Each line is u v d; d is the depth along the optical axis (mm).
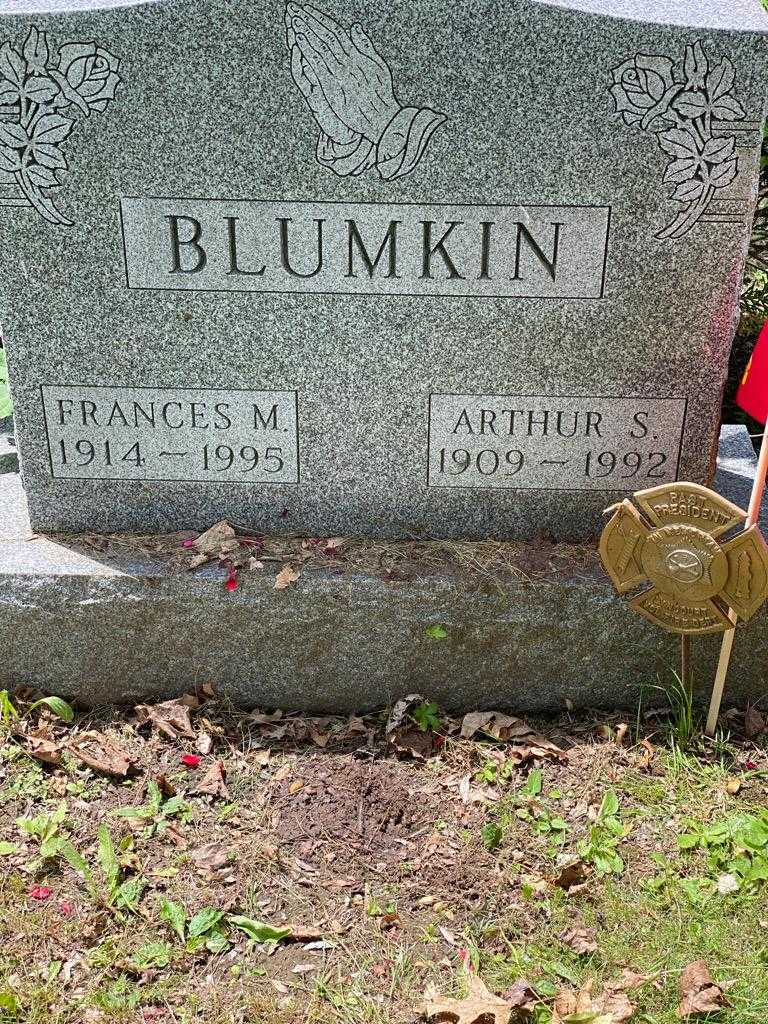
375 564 1097
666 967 824
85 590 1070
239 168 1007
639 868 912
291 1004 799
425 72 968
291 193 1015
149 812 968
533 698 1111
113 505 1152
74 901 883
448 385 1087
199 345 1076
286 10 950
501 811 971
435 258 1035
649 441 1106
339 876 911
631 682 1103
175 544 1132
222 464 1130
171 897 888
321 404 1100
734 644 1077
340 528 1157
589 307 1051
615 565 1018
